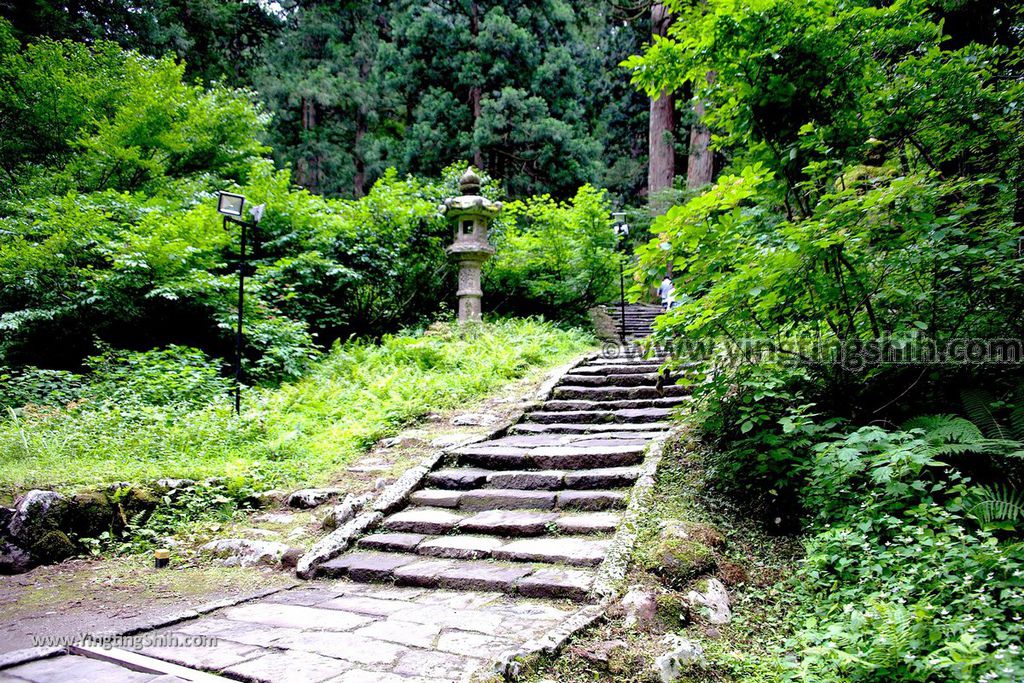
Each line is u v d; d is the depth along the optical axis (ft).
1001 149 14.69
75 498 14.14
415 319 36.47
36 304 24.94
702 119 17.12
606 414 20.17
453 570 11.80
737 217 14.06
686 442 15.98
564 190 69.26
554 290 39.47
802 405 14.51
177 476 16.10
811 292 13.64
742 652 9.04
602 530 12.67
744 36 14.67
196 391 22.90
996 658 7.46
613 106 81.76
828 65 14.74
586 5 77.82
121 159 33.35
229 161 40.57
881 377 14.35
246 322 26.81
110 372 23.35
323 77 79.82
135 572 12.94
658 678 8.17
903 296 13.35
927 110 14.90
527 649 8.32
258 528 14.70
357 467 17.71
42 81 34.71
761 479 13.78
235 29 72.54
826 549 10.73
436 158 69.46
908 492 10.95
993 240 12.62
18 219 27.61
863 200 12.16
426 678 7.95
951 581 9.06
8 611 10.86
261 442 19.22
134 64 37.09
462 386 24.54
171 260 25.68
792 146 14.92
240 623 10.09
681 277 14.71
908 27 14.34
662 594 9.94
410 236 35.55
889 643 8.00
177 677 8.18
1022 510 10.13
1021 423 11.68
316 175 82.58
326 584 12.14
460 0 70.18
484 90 69.77
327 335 34.22
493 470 16.65
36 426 18.49
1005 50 15.48
